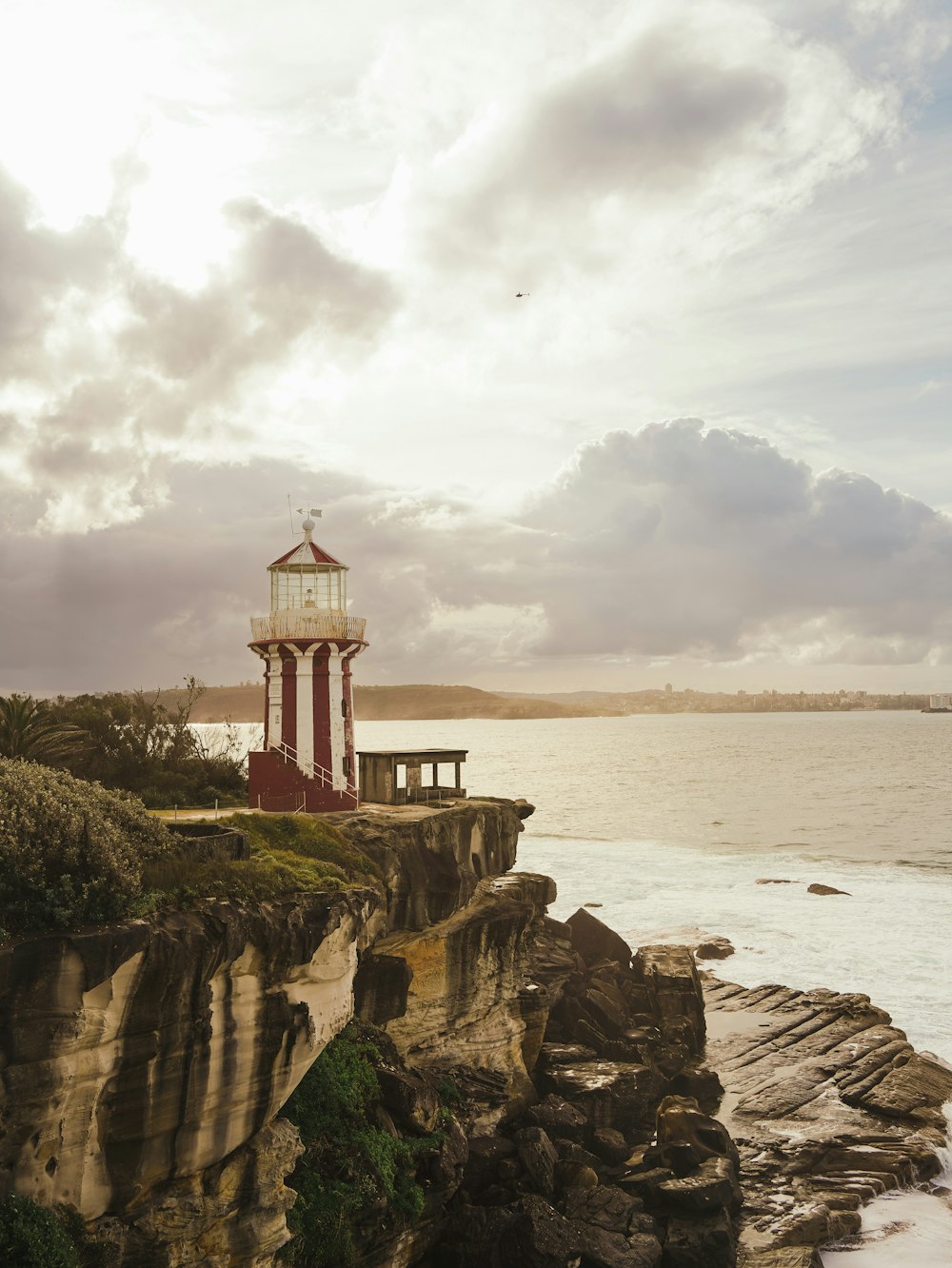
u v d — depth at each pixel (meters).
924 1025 48.16
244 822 31.20
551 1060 38.47
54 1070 16.95
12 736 39.09
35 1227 16.42
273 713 39.31
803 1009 48.91
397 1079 27.52
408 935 34.00
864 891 79.81
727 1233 28.48
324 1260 23.36
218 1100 20.23
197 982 19.34
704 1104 38.78
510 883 40.12
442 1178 27.05
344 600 41.34
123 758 45.78
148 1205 19.20
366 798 42.91
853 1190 32.59
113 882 18.86
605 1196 29.64
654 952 49.66
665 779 198.12
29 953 16.73
